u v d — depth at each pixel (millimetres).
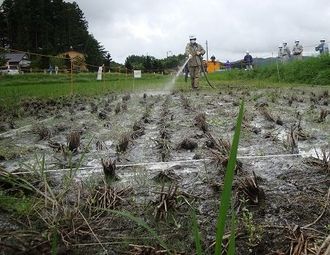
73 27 111750
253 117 7102
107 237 2475
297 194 3006
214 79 28547
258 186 2938
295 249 2246
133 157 4422
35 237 2424
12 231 2490
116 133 5887
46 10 110562
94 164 4176
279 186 3195
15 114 9000
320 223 2572
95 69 100625
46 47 98125
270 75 23438
